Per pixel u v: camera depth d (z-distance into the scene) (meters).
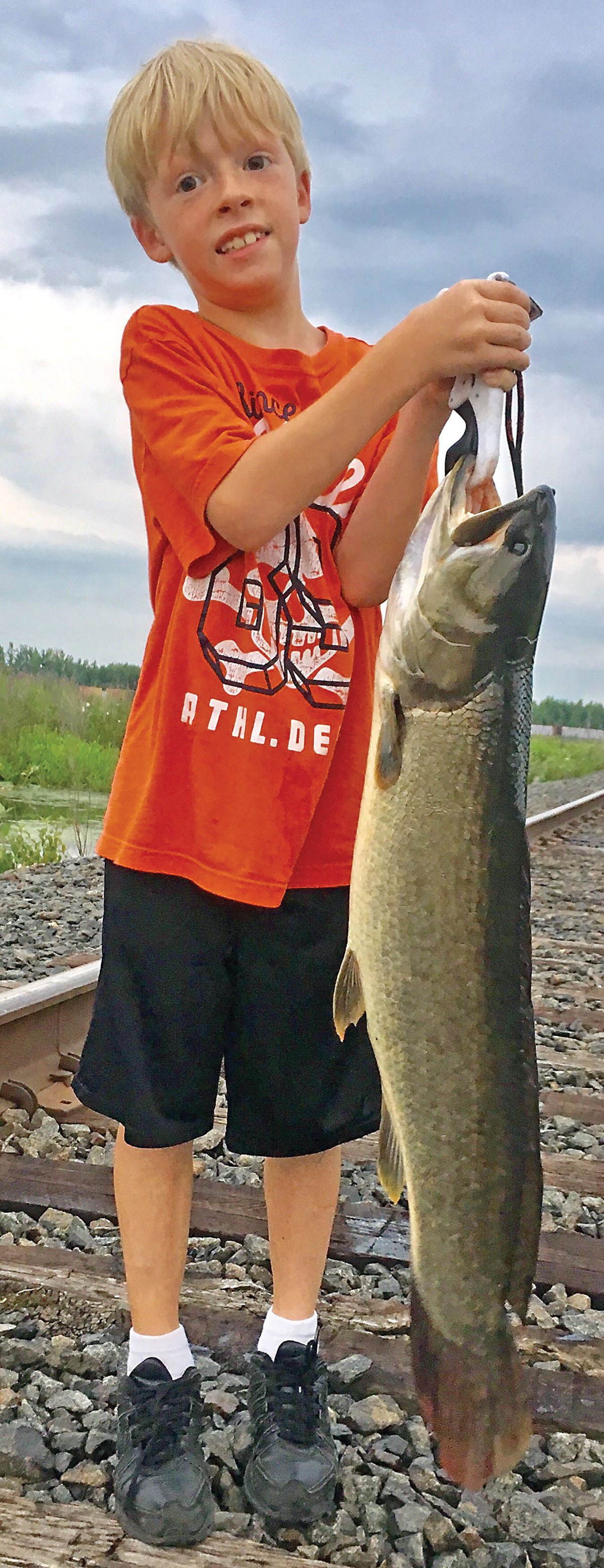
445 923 1.55
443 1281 1.58
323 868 2.16
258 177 2.10
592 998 5.92
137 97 2.10
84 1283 2.75
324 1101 2.19
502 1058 1.56
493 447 1.63
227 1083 2.26
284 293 2.20
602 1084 4.71
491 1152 1.56
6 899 7.77
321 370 2.22
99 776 12.87
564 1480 2.22
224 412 2.00
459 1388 1.56
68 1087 4.00
